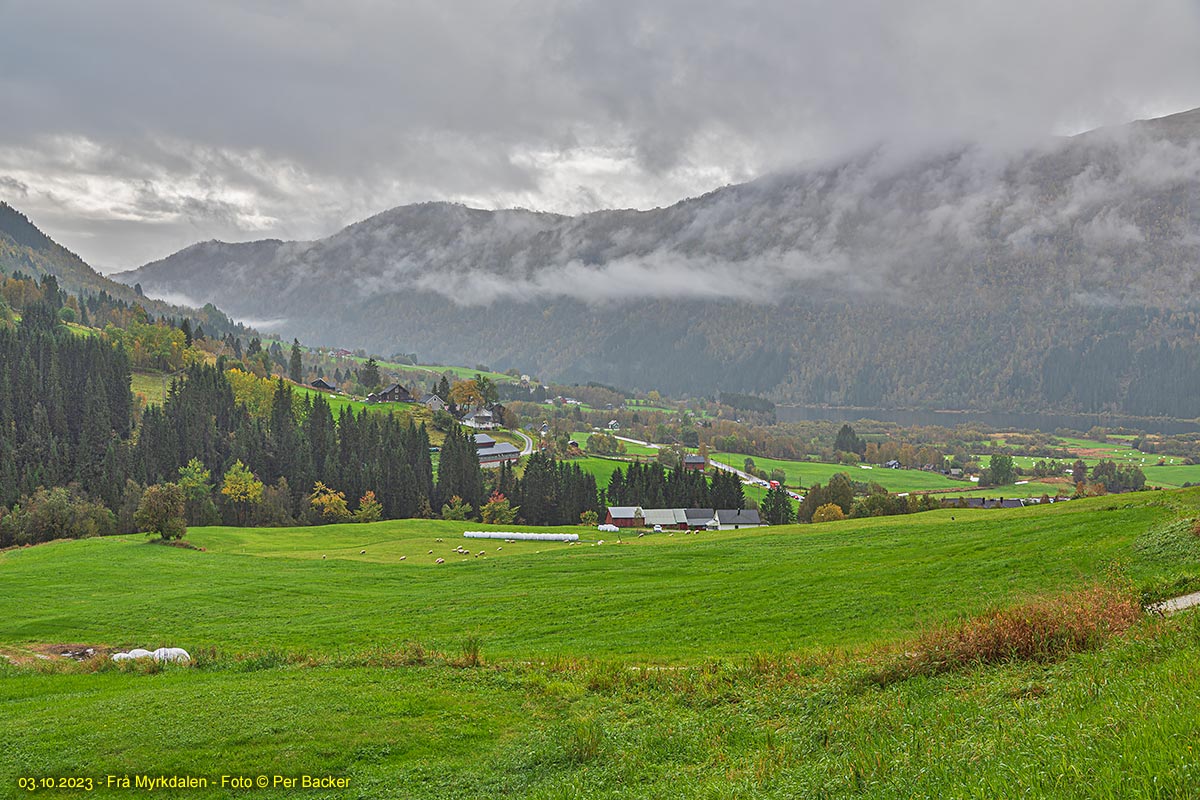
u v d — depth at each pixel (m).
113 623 55.16
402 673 31.34
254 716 25.23
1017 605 28.20
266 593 66.56
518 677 29.88
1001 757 13.27
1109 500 76.75
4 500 139.50
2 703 30.23
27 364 184.62
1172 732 11.86
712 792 16.38
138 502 139.62
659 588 56.28
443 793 19.58
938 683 21.78
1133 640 20.38
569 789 18.45
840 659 28.09
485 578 70.88
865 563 56.84
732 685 26.78
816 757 17.83
